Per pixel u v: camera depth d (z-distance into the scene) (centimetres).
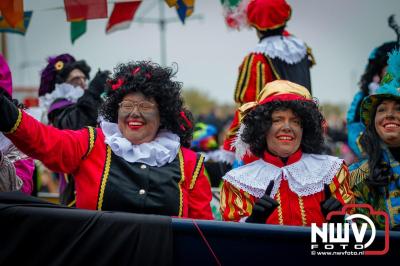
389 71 432
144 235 308
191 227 308
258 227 304
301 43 528
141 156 360
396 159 400
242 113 412
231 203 377
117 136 369
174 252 309
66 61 565
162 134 384
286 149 372
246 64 515
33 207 315
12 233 312
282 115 375
